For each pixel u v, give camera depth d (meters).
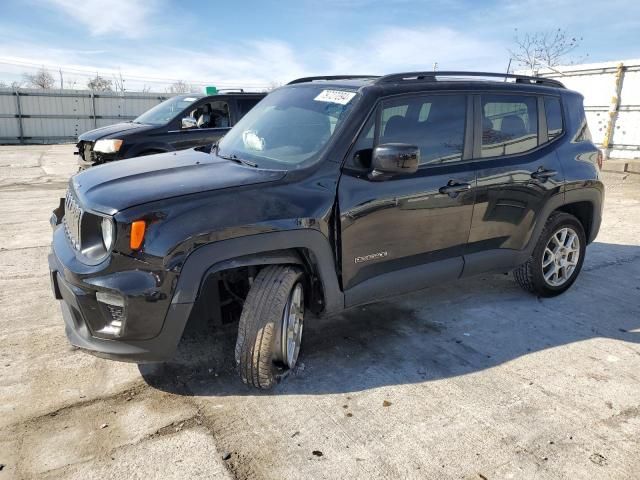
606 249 6.34
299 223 3.00
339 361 3.50
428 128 3.67
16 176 12.23
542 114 4.40
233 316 3.26
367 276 3.45
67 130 25.66
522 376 3.36
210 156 3.77
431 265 3.77
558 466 2.52
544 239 4.45
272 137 3.66
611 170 13.21
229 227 2.78
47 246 6.01
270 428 2.76
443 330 4.01
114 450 2.55
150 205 2.69
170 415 2.85
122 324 2.68
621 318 4.30
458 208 3.77
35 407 2.88
